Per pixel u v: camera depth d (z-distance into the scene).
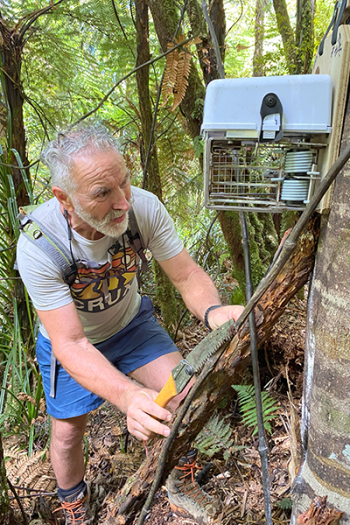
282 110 0.68
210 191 0.83
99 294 1.34
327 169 0.69
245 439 1.67
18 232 1.85
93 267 1.24
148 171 2.06
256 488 1.45
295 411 1.04
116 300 1.42
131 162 2.10
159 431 0.91
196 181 2.22
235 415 1.79
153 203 1.34
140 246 1.31
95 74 2.60
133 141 2.21
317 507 0.76
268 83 0.69
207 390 0.91
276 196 0.79
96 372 1.08
